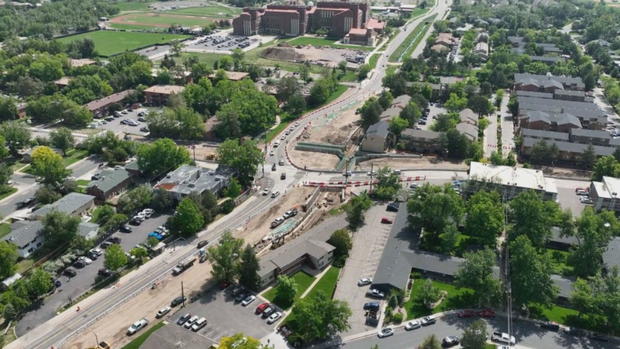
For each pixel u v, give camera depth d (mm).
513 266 171875
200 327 162500
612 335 160000
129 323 166000
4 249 182875
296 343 154750
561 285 176250
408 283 183125
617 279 161875
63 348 155750
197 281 185750
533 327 163000
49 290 179750
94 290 181250
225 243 181500
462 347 152750
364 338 159250
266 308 169625
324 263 192875
